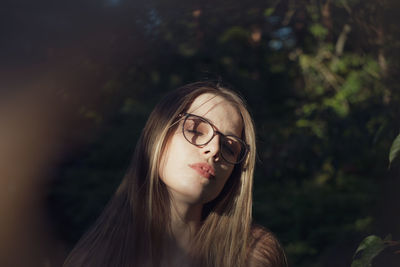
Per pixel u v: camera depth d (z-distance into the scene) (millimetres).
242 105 1410
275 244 1453
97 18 3250
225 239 1402
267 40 5793
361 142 4012
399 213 2223
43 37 3555
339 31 3543
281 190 5742
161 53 3752
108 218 1465
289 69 6258
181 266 1365
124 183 1497
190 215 1368
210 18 3115
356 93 4344
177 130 1332
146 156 1387
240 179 1423
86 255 1414
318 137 4262
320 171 5281
